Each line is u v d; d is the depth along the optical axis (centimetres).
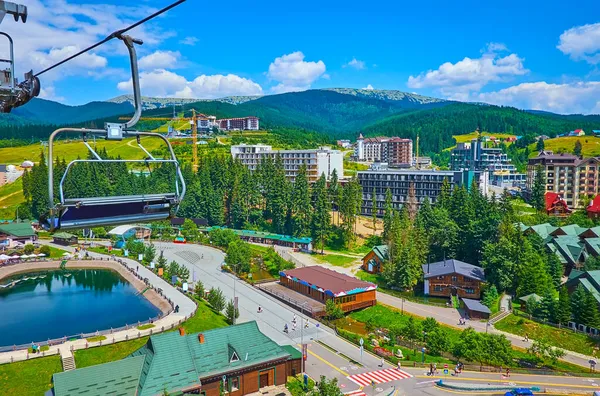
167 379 4928
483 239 11419
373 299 9462
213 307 8712
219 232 14288
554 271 10250
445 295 10006
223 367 5362
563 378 6378
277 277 11400
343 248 14150
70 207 1470
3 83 1670
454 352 6931
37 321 8475
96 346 6738
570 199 17912
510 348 6800
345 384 5981
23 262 12244
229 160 18325
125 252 12988
